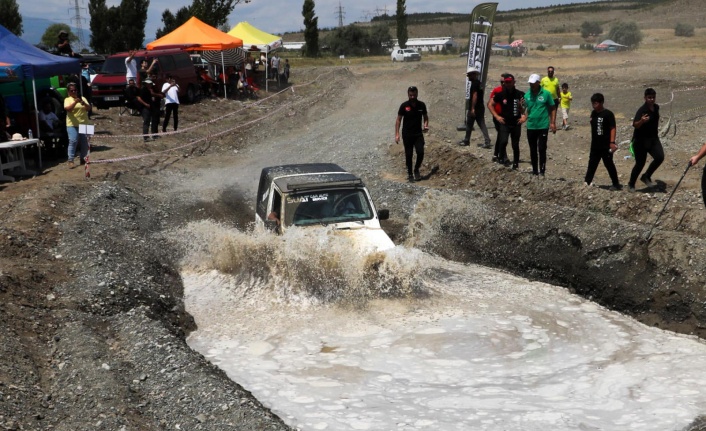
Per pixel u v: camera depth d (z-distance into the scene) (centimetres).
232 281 1047
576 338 834
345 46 10625
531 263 1094
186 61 2917
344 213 1044
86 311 838
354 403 679
